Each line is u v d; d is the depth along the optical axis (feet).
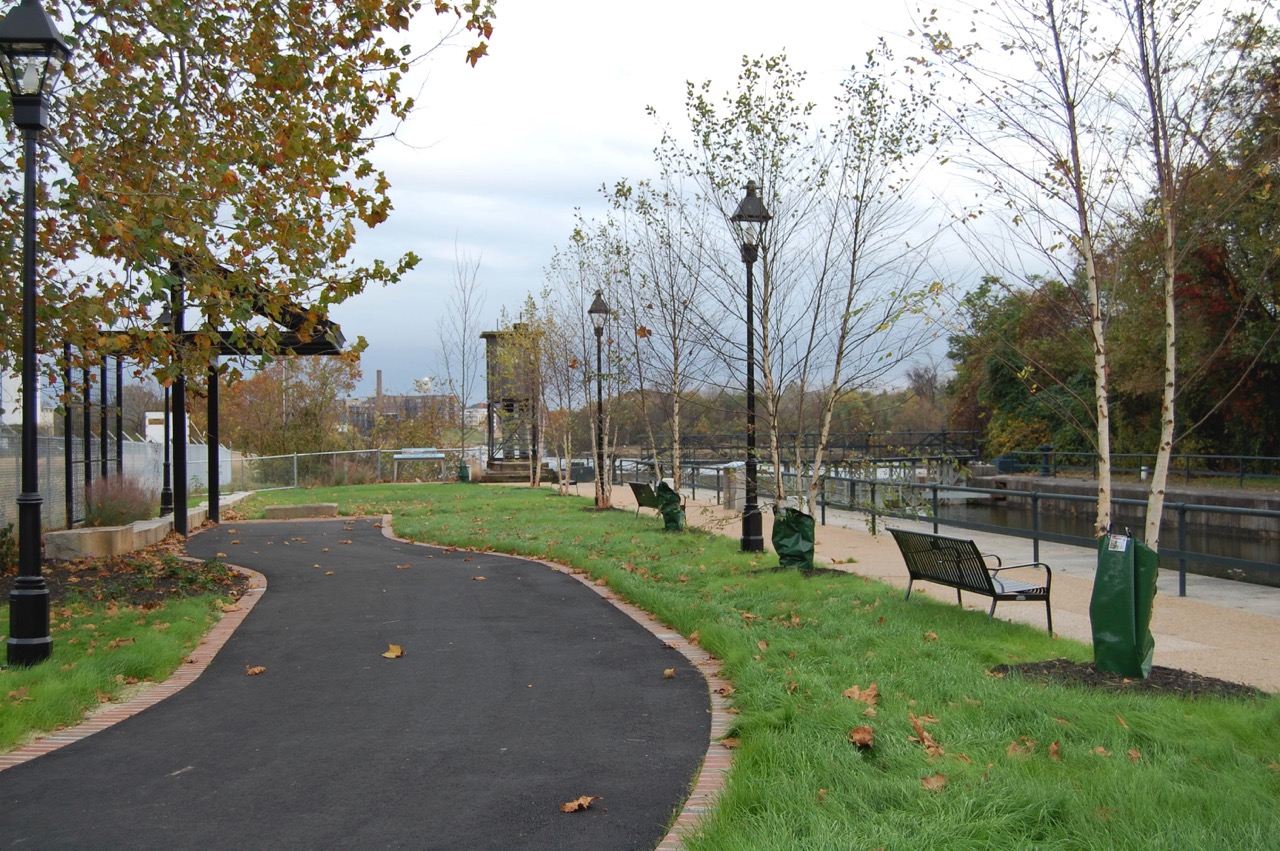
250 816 16.62
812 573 39.75
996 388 150.71
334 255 35.37
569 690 24.85
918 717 19.76
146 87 36.29
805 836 13.88
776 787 15.78
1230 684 22.44
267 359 34.58
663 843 14.97
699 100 63.46
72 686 23.91
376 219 36.19
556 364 97.25
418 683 26.02
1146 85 24.76
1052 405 32.71
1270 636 29.25
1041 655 25.75
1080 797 15.11
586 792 17.43
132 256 34.40
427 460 132.26
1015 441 143.54
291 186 34.45
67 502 51.60
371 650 30.27
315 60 36.27
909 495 58.44
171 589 39.45
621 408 89.86
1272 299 81.87
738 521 65.05
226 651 30.48
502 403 127.75
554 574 45.50
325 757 19.83
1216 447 110.01
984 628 28.48
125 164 34.68
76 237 37.55
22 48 26.40
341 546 59.72
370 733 21.49
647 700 23.66
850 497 71.20
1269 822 14.25
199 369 37.19
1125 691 21.66
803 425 52.65
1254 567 34.60
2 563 43.09
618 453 120.16
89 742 21.17
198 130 37.04
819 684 22.04
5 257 36.32
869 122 42.45
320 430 141.08
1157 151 24.08
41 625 26.89
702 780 17.76
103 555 49.03
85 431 55.93
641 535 55.72
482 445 148.05
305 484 124.16
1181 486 95.09
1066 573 43.60
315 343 56.70
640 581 39.32
